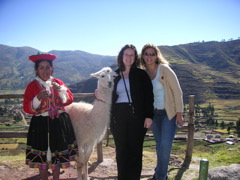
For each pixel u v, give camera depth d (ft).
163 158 13.78
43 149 11.67
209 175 14.01
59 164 11.96
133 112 12.35
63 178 15.69
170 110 13.51
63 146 12.03
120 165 12.67
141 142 12.76
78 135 14.16
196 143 130.93
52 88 12.23
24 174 16.02
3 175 15.78
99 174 16.61
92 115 13.99
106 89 13.96
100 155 18.93
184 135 140.05
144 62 14.30
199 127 220.64
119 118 12.62
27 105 11.46
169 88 13.55
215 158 21.09
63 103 12.65
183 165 18.45
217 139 141.49
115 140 12.96
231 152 23.98
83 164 14.67
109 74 13.83
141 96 12.48
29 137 11.91
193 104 20.11
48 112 11.83
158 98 13.78
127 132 12.71
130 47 12.70
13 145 97.91
